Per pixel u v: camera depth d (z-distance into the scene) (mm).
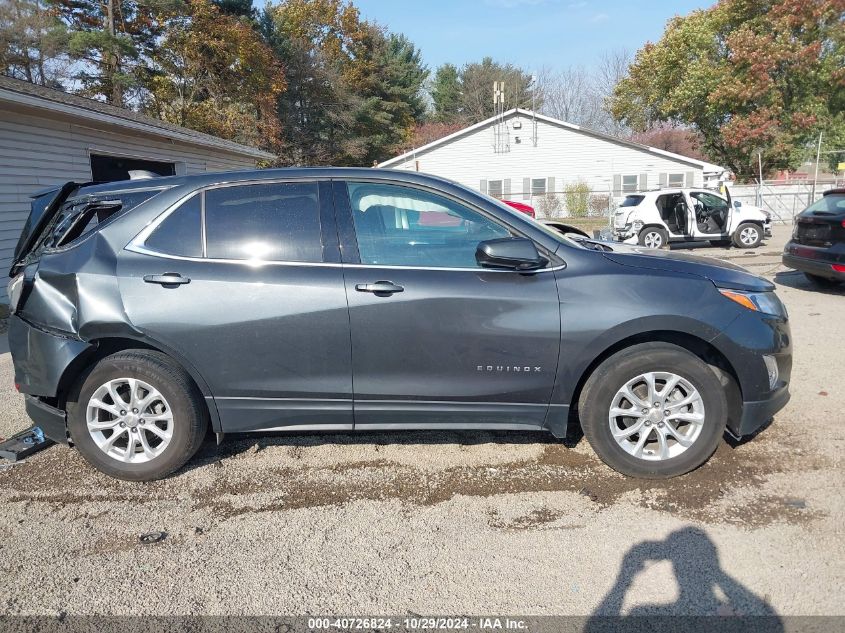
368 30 41281
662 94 32000
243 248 3355
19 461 3797
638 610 2371
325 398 3354
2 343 7367
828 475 3348
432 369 3297
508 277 3273
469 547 2814
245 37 27281
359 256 3332
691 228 14953
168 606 2463
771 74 27156
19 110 9445
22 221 9688
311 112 35250
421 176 3477
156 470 3443
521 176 31281
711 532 2861
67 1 25516
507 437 3977
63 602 2494
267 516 3121
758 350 3262
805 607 2355
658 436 3322
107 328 3281
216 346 3293
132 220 3430
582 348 3242
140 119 12484
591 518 3018
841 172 27594
